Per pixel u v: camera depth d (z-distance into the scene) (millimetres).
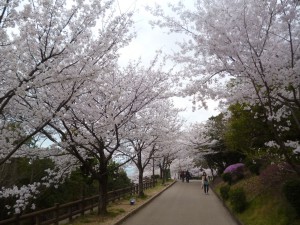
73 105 10453
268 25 7223
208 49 7551
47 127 11594
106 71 8477
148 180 34875
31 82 6559
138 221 13281
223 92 8133
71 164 12969
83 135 11820
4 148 7969
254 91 7914
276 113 8367
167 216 14703
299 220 9156
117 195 20547
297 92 7949
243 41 7152
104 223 12031
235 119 15297
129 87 13133
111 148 15023
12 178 13125
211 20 7277
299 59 7453
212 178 47000
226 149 28984
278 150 9609
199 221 13312
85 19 7434
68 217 12234
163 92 13711
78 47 7418
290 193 9273
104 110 11844
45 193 14461
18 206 8945
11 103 8750
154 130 17859
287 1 6730
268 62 7102
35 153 10828
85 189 17547
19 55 7215
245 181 18859
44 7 6867
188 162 50031
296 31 7355
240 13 7047
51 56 6879
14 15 6363
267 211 11258
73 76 7098
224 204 18219
